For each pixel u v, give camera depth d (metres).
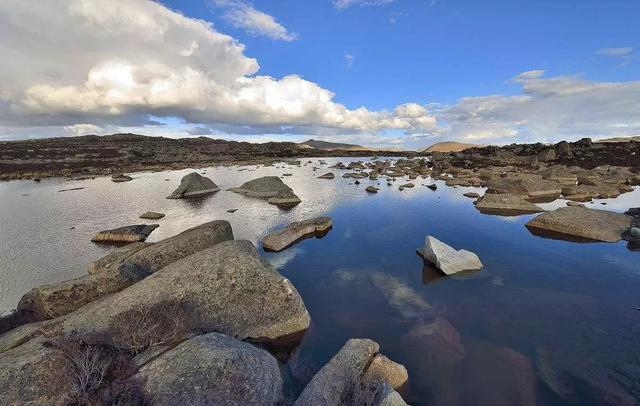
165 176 48.75
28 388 6.31
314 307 11.57
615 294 12.11
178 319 8.75
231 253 10.32
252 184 34.28
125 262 11.84
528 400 7.51
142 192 35.22
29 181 45.62
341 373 7.68
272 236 17.97
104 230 20.34
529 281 13.27
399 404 6.78
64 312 10.16
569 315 10.80
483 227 20.67
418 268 14.72
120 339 7.92
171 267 10.10
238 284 9.71
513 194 28.12
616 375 8.11
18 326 9.95
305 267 15.00
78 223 23.03
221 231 14.86
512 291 12.46
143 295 9.00
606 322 10.38
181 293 9.13
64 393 6.41
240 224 21.95
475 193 30.72
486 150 74.38
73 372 6.77
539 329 10.06
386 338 9.78
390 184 39.25
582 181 34.97
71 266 15.39
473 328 10.20
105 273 10.90
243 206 27.67
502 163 56.62
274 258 16.09
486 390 7.80
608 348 9.12
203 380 6.66
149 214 24.06
